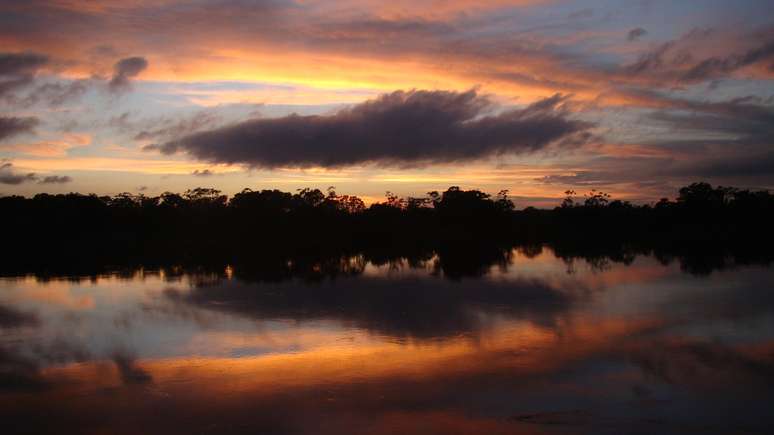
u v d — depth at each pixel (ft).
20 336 96.53
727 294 132.77
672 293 135.74
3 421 58.23
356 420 56.70
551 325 99.60
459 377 69.77
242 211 391.45
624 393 63.62
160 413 59.57
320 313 114.21
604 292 139.44
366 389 65.67
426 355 80.12
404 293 142.00
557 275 179.63
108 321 108.78
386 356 79.82
